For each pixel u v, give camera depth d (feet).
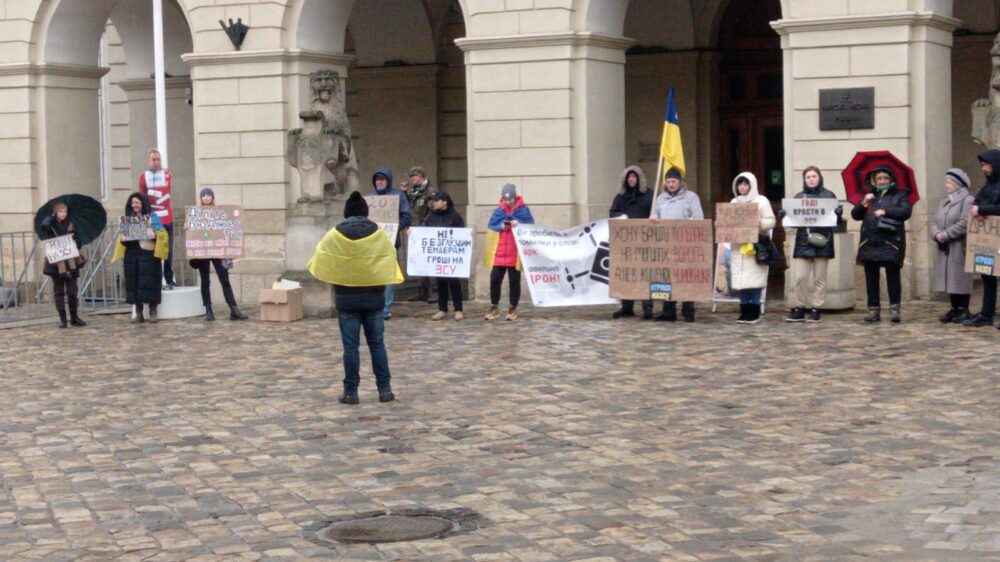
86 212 62.95
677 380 42.29
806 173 53.98
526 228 58.34
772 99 81.20
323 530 27.53
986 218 50.01
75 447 36.01
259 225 72.18
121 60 94.38
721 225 54.39
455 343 52.06
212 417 39.37
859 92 59.67
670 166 56.95
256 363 49.21
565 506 28.43
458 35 86.53
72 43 79.10
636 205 57.72
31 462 34.42
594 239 58.29
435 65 86.33
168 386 44.93
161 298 63.93
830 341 48.80
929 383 40.19
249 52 71.46
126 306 68.59
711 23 80.94
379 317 40.52
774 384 41.01
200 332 58.85
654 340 50.83
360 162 89.20
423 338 53.83
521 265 58.75
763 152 81.76
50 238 62.08
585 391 41.04
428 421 37.58
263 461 33.65
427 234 59.47
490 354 48.91
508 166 66.69
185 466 33.42
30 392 44.78
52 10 77.77
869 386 40.11
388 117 87.97
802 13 60.75
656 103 82.64
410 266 59.67
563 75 65.31
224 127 72.64
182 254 68.85
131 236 62.44
